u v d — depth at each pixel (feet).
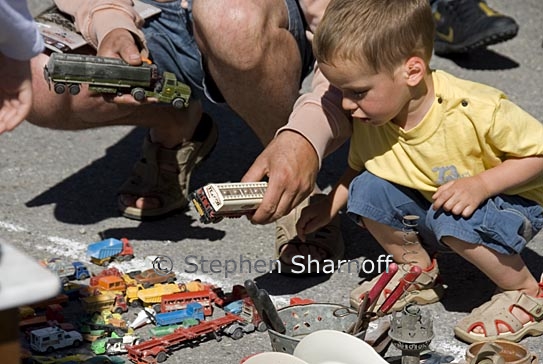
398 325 9.97
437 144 11.65
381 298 12.13
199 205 11.52
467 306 12.42
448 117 11.53
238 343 11.62
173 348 11.46
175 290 12.25
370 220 12.26
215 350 11.49
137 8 13.56
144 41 12.91
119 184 15.79
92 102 13.34
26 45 8.55
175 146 14.66
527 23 21.65
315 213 12.76
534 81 19.26
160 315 11.76
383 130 11.98
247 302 11.89
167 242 14.07
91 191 15.55
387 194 12.07
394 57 11.16
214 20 12.55
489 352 10.20
